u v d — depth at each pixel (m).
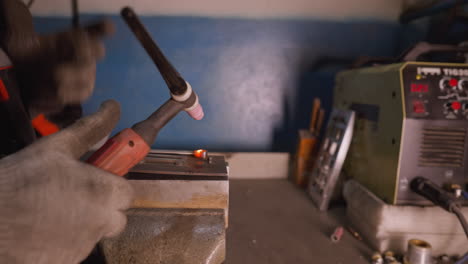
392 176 1.11
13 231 0.30
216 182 0.64
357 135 1.43
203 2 1.80
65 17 1.72
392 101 1.13
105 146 0.39
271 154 1.90
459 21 1.70
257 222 1.33
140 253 0.55
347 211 1.38
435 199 0.98
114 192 0.35
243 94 1.91
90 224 0.34
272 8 1.84
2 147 0.59
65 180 0.32
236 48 1.86
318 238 1.21
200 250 0.56
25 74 0.48
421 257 0.96
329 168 1.47
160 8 1.79
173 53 1.84
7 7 0.47
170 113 0.43
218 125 1.94
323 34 1.90
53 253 0.33
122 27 1.77
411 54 1.17
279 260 1.05
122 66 1.81
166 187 0.63
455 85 1.08
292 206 1.52
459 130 1.07
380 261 1.04
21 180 0.31
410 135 1.07
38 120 0.67
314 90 1.95
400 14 1.91
